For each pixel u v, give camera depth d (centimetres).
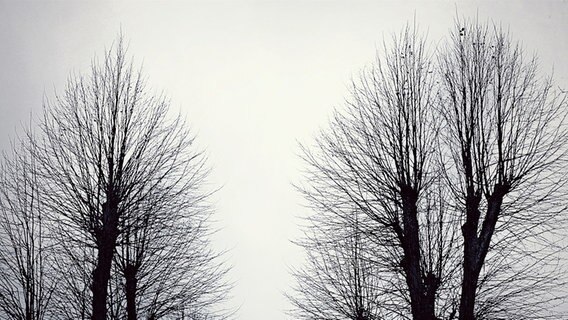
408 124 2039
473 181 1933
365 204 2058
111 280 2103
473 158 1967
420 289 1889
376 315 2055
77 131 2145
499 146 1927
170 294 2184
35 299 1855
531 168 1939
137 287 2127
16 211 1945
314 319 2183
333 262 2181
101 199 2095
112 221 2034
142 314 2133
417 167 2000
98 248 1992
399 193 1989
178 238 2234
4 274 1880
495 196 1878
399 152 2020
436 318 1880
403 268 1950
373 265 2064
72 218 2047
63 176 2092
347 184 2102
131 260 2133
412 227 1944
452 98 2042
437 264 1939
